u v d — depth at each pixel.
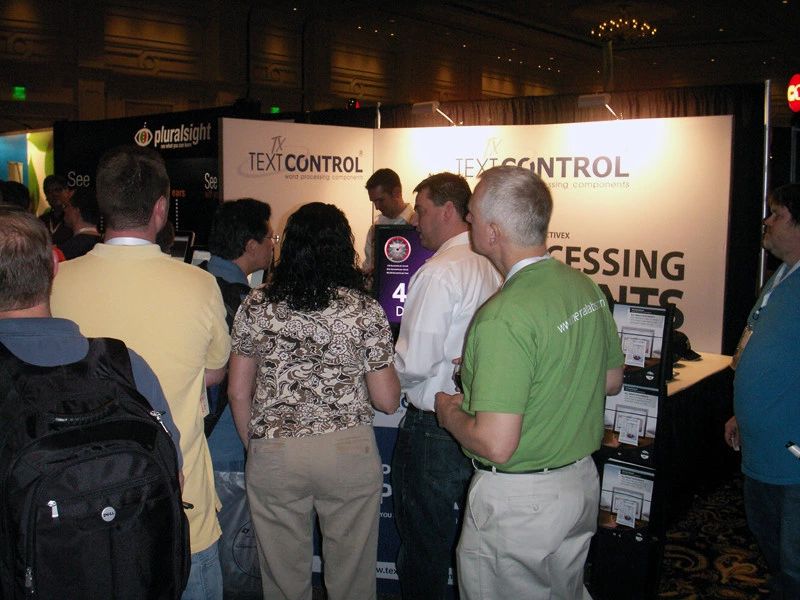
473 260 1.96
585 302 1.48
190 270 1.52
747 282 4.26
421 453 1.98
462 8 10.98
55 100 8.61
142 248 1.46
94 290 1.41
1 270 1.05
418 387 1.97
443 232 2.05
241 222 2.13
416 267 2.39
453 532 2.14
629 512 2.19
